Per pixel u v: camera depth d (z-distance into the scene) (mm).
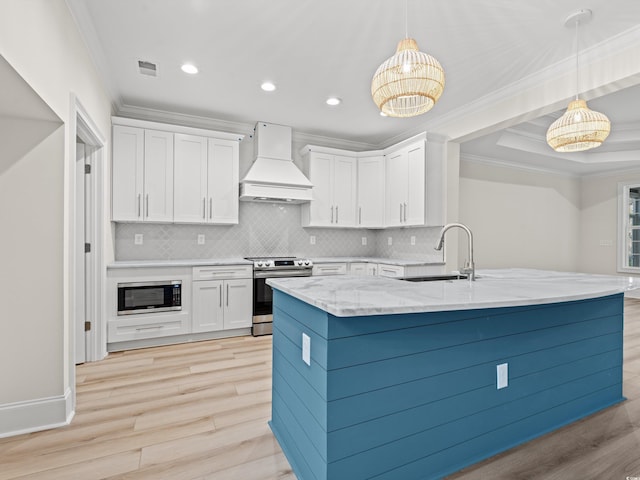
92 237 2975
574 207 6844
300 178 4250
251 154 4430
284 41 2596
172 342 3504
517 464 1670
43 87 1674
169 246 4020
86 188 2957
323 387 1360
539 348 1919
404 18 2312
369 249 5270
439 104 3691
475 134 3752
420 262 4004
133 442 1805
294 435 1650
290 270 4027
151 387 2471
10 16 1349
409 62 1735
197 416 2076
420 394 1539
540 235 6344
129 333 3275
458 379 1642
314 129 4543
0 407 1857
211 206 3877
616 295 2314
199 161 3820
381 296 1463
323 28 2438
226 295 3697
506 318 1790
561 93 2855
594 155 5934
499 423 1776
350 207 4715
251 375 2699
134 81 3223
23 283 1905
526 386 1873
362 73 3078
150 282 3359
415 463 1530
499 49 2656
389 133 4699
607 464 1669
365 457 1414
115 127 3451
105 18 2316
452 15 2277
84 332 2945
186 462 1651
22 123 1902
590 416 2117
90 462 1643
